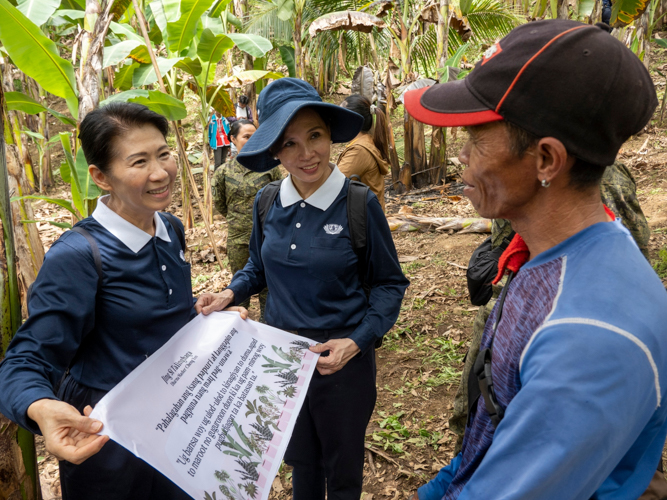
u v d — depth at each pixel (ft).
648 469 2.50
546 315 2.33
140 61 18.53
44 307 4.33
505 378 2.63
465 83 2.62
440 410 10.05
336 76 46.26
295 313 6.00
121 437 3.94
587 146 2.31
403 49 25.93
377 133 13.78
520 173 2.50
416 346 12.57
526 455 2.13
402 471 8.46
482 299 6.32
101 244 4.67
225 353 5.13
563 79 2.24
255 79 21.25
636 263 2.33
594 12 26.32
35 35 10.61
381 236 5.88
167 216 5.57
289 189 5.98
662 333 2.16
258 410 4.76
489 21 26.53
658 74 34.68
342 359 5.50
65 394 4.99
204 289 17.03
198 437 4.35
